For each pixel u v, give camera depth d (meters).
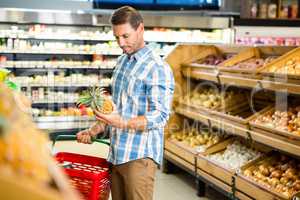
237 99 5.00
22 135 0.65
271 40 8.17
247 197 3.75
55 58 7.34
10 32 6.87
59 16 7.00
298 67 3.85
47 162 0.67
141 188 2.52
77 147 6.60
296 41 8.23
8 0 7.39
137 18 2.44
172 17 7.50
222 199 4.58
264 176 3.85
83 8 7.69
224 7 8.25
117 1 7.64
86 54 7.38
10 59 7.18
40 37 6.99
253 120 4.12
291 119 3.89
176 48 5.63
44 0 7.53
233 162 4.29
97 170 2.61
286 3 8.43
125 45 2.45
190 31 7.65
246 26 8.18
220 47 5.66
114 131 2.58
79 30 7.39
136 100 2.49
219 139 4.92
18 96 1.13
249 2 8.27
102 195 2.53
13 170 0.60
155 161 2.56
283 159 4.03
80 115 7.27
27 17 6.88
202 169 4.54
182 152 5.00
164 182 5.12
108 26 7.32
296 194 3.23
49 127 7.18
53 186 0.64
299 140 3.40
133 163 2.51
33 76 7.23
